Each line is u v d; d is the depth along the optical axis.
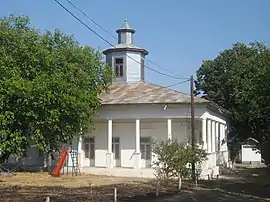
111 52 49.47
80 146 44.44
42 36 25.73
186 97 41.81
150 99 41.94
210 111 43.88
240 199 24.67
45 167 45.12
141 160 43.62
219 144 51.97
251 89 28.39
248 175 46.06
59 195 24.23
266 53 29.05
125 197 23.28
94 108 36.56
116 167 43.12
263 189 31.84
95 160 45.38
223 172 48.41
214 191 28.31
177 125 43.31
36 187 29.61
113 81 46.59
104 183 33.16
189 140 38.03
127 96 43.53
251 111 33.47
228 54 63.44
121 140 44.94
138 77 49.12
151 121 44.12
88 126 29.88
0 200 21.31
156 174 34.91
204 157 32.53
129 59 49.00
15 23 24.14
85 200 21.83
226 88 61.84
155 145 34.16
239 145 63.00
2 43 18.23
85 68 38.69
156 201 22.16
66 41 36.88
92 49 40.69
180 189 27.59
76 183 33.22
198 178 35.16
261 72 26.94
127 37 49.88
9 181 34.59
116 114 42.53
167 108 41.19
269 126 35.72
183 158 29.52
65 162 43.06
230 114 56.59
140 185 30.73
